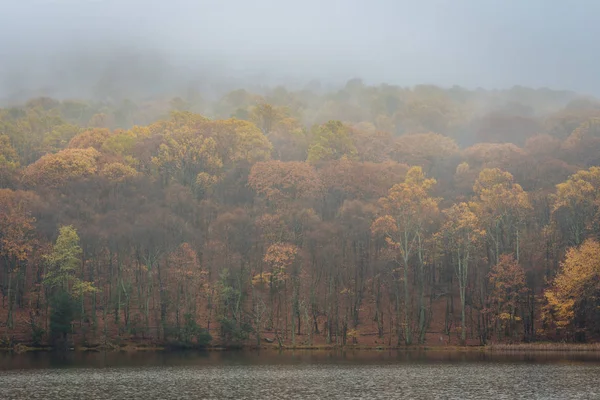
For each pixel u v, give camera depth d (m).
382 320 143.12
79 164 185.25
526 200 167.88
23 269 148.00
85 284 136.00
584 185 164.62
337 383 88.44
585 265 132.00
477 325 147.88
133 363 110.50
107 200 173.38
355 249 158.88
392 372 99.19
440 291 162.12
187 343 133.75
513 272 141.00
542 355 123.38
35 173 185.62
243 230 166.38
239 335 134.00
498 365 106.88
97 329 136.38
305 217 172.62
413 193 162.12
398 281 159.38
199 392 81.62
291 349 134.75
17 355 119.81
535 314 148.75
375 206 181.12
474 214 155.62
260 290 153.88
